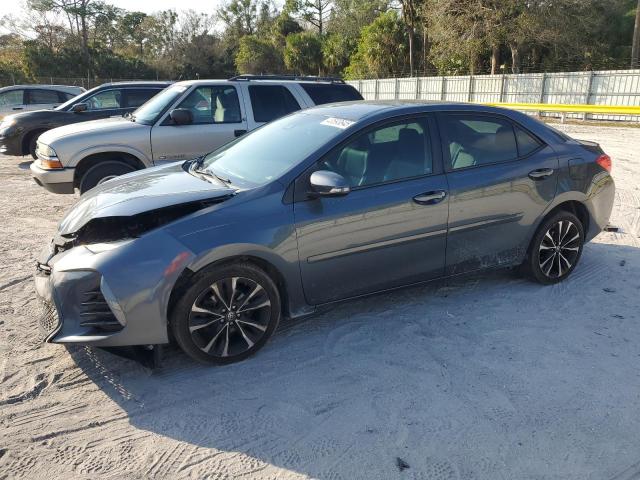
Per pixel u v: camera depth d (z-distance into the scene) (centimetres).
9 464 269
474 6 2903
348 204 374
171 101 743
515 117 461
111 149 706
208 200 355
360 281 392
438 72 3784
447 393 327
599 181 492
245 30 7475
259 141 445
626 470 265
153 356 341
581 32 3042
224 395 327
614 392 328
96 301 319
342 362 362
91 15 5944
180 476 262
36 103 1645
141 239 326
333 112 440
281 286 371
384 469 265
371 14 5591
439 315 430
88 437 290
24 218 738
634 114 1852
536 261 472
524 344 384
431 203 402
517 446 281
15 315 432
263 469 266
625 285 489
